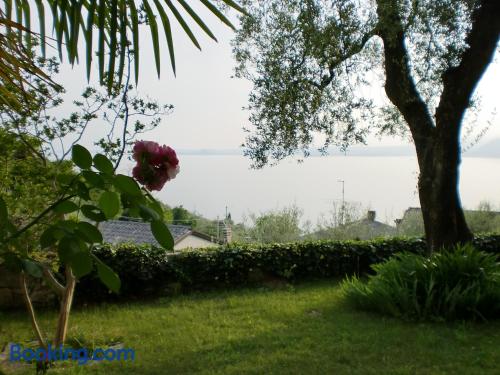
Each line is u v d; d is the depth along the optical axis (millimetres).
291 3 4984
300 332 4809
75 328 5160
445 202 6117
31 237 2543
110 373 3752
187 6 1554
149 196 1446
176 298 6871
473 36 5508
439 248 6188
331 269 8391
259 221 11297
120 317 5707
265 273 8008
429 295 5223
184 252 7590
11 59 1634
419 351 4176
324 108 5535
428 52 5594
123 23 1585
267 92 5246
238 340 4562
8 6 1700
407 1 4910
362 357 4035
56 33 1543
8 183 3822
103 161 1379
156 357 4125
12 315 5867
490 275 5445
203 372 3734
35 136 3855
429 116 6156
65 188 1459
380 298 5473
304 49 5004
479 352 4137
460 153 6066
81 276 1309
